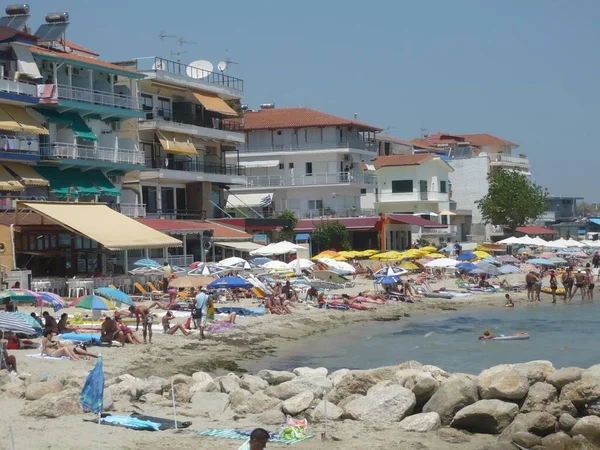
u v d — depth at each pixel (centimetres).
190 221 7144
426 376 2130
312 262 6988
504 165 14125
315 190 10088
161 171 7138
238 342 3922
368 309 5459
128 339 3578
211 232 6950
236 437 1880
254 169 10288
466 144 14275
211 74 8169
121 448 1767
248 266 5841
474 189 13300
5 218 5178
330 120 10100
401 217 9306
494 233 12525
